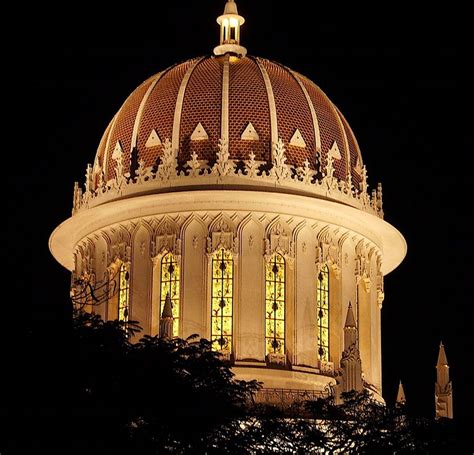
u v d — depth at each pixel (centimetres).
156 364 8219
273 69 11606
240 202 10875
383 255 11950
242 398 8788
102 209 11138
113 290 10500
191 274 10775
